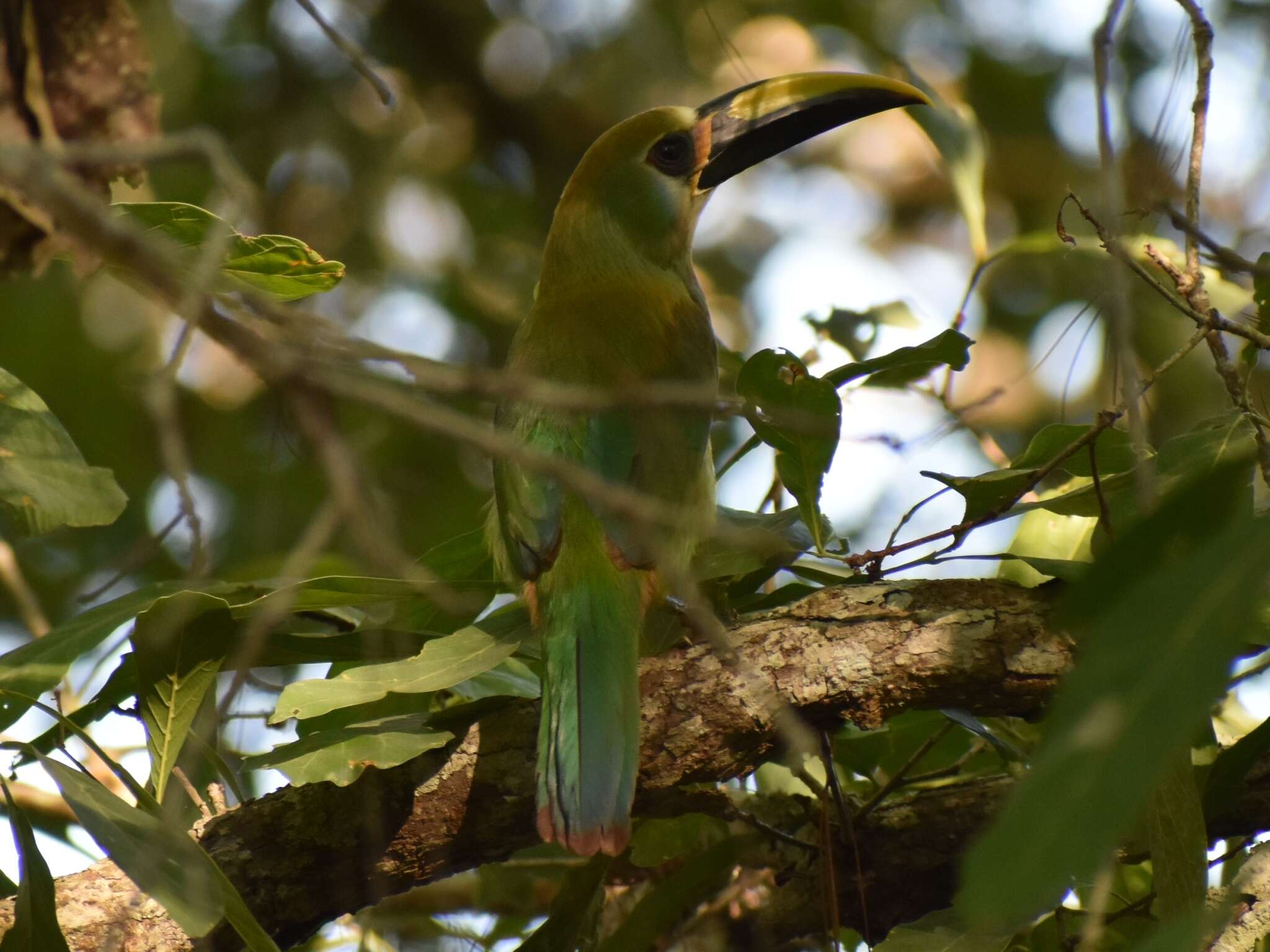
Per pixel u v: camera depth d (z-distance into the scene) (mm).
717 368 8625
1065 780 2789
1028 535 6789
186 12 13523
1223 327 5777
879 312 8555
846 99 9547
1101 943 6570
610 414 7293
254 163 13398
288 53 13742
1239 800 6426
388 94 4789
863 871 6883
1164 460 5902
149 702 5793
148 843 4969
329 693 5684
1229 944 5367
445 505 11438
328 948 7516
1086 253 7316
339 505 3379
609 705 6137
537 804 5887
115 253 3293
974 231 8391
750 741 6215
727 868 6703
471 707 6145
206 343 11727
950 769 7176
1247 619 2854
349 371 3893
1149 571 3178
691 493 7277
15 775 6379
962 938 5656
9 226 5062
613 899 7449
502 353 13148
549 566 6844
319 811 5879
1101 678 2887
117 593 11180
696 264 14469
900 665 6113
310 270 5848
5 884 6031
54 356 12102
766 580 7211
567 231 9086
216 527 11344
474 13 14797
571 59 15023
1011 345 13031
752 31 14836
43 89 5410
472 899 8047
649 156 9305
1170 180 6168
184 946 5645
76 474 6195
